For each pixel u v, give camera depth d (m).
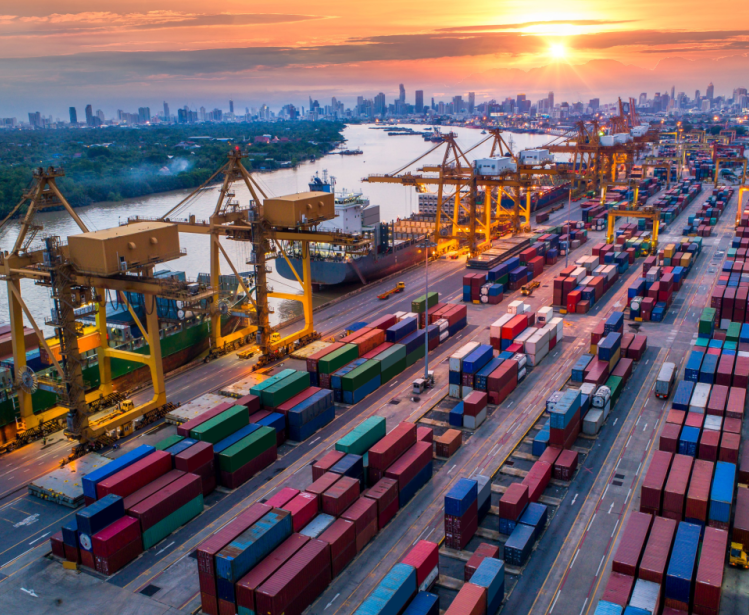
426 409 89.31
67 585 56.91
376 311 134.38
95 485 61.75
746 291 121.62
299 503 58.69
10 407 84.88
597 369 93.06
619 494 68.50
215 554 50.81
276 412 81.31
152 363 86.31
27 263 84.56
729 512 58.38
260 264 106.44
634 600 47.88
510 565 58.00
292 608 51.12
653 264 154.38
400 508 66.75
